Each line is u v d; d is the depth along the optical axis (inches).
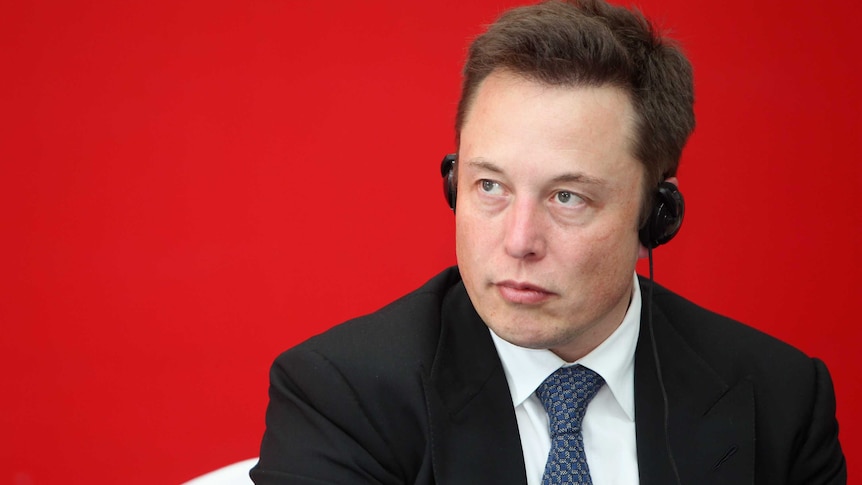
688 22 298.4
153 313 291.1
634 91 134.5
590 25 133.1
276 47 293.4
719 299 304.5
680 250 302.8
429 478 146.6
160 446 291.4
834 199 304.2
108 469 290.2
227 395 293.6
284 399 153.3
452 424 148.8
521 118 129.8
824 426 163.5
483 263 133.0
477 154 132.3
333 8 294.2
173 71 290.7
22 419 287.4
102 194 289.7
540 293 131.6
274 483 145.1
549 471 147.8
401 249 297.6
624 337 154.7
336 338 157.2
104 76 289.4
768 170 302.8
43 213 288.2
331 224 296.4
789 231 304.2
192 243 292.4
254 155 293.4
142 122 290.4
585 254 131.3
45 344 288.2
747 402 159.5
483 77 135.0
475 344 156.6
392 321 159.9
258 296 294.4
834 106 302.8
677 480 151.4
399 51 295.9
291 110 294.2
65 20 288.5
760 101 301.6
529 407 154.1
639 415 154.9
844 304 305.7
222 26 291.9
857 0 301.3
